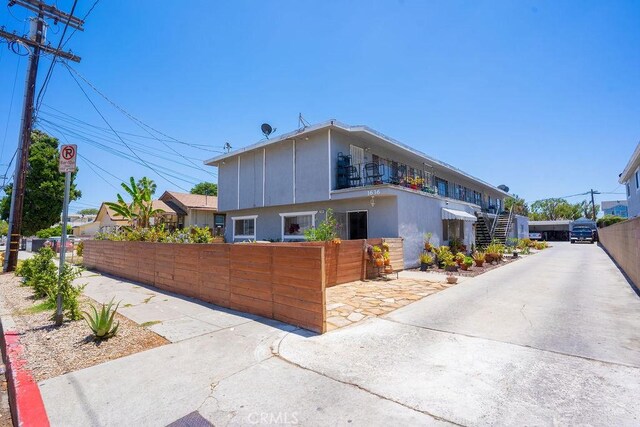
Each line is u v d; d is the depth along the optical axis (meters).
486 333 5.32
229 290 7.11
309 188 15.27
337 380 3.74
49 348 4.82
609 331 5.36
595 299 7.79
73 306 6.21
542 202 67.75
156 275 9.71
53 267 9.34
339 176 14.75
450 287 9.54
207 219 28.64
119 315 6.57
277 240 17.09
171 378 3.85
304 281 5.62
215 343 4.95
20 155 14.22
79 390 3.59
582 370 3.91
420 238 14.90
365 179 14.74
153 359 4.39
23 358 4.46
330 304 7.41
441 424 2.89
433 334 5.30
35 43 13.61
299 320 5.69
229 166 19.91
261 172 17.75
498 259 16.39
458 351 4.55
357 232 14.98
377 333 5.38
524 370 3.93
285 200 16.34
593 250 25.56
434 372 3.90
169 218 27.62
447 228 18.08
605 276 11.58
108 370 4.07
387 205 13.58
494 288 9.38
